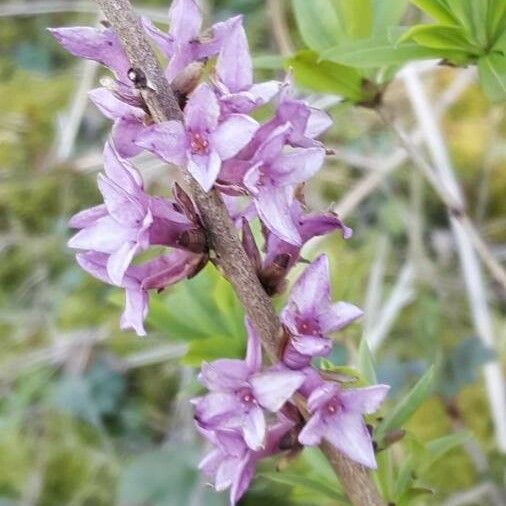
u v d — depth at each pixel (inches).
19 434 7.2
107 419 7.2
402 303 6.7
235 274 2.8
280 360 2.8
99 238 2.8
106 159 2.8
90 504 6.9
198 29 2.8
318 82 4.2
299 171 2.7
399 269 7.5
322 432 2.8
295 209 2.9
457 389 6.2
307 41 4.4
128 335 7.4
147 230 2.7
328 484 3.7
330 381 2.8
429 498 6.2
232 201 3.0
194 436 6.8
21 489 7.0
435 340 6.5
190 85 2.7
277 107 2.7
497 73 3.6
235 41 2.7
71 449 7.1
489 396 6.2
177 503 6.4
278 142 2.6
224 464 2.9
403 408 3.3
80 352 7.4
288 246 2.9
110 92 2.7
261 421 2.7
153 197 2.8
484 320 6.4
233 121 2.6
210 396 2.8
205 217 2.8
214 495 6.3
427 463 3.7
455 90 7.4
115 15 2.7
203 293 4.5
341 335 4.9
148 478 6.5
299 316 2.8
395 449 5.3
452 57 3.7
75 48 2.8
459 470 6.3
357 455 2.8
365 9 4.3
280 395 2.7
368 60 3.7
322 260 2.8
